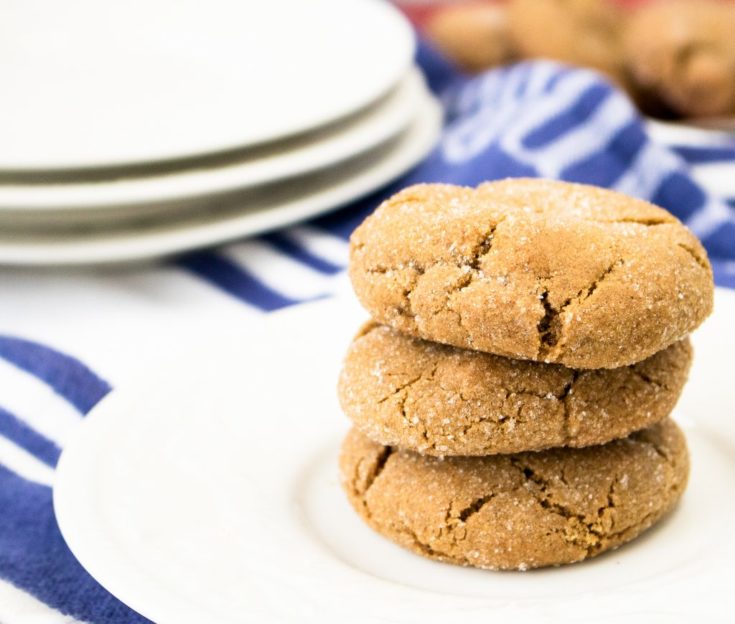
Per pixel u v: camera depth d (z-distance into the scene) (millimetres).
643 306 331
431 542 346
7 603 335
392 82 486
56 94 479
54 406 391
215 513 349
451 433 340
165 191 433
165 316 428
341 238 462
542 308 329
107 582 323
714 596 322
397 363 348
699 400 385
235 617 317
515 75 519
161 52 510
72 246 436
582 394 341
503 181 367
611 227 341
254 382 389
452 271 334
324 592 327
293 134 454
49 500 364
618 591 326
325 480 370
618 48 563
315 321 408
